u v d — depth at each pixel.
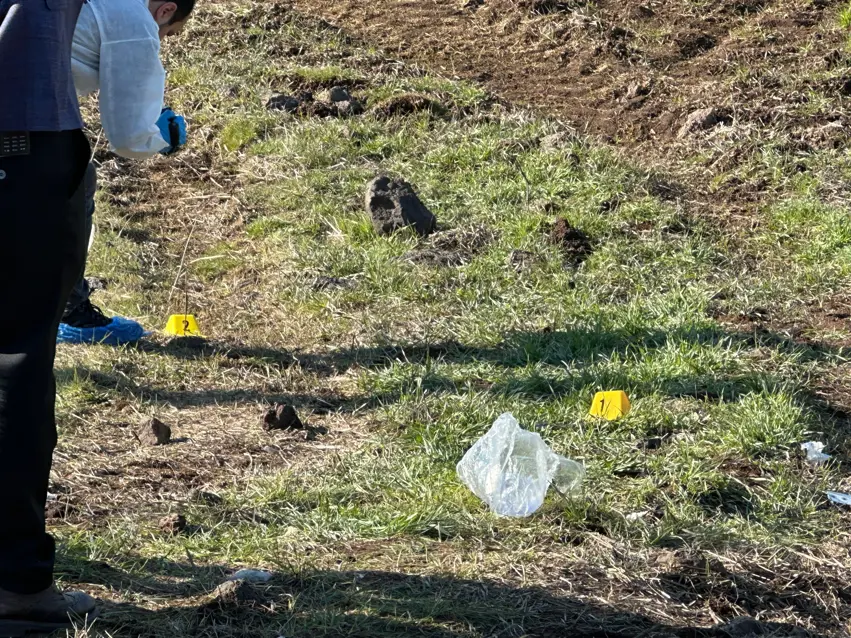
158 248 12.92
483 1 19.55
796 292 11.40
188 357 9.90
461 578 5.98
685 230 12.85
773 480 7.50
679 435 8.14
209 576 5.84
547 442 7.95
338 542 6.45
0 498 4.70
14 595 4.79
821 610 5.98
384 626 5.33
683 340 9.68
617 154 14.54
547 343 9.96
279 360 9.92
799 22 18.02
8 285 4.70
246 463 7.76
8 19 4.57
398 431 8.30
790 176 14.00
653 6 18.91
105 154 15.20
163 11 5.22
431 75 17.14
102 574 5.78
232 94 16.55
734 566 6.33
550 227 12.66
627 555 6.36
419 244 12.50
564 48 17.83
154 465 7.66
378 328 10.48
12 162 4.61
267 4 19.39
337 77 16.75
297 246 12.43
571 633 5.44
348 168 14.33
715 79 16.70
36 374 4.71
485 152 14.47
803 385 9.13
